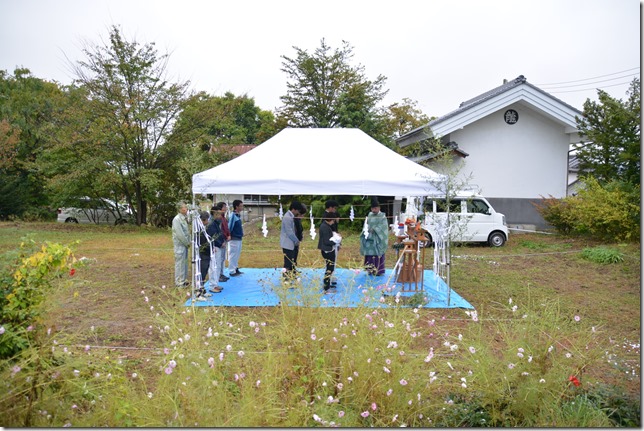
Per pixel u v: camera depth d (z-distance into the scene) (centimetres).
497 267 1175
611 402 394
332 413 335
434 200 952
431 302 800
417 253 863
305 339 383
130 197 2273
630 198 1434
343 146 965
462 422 363
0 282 345
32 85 3284
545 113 1792
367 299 468
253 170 844
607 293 917
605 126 1627
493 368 383
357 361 371
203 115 2123
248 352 377
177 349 348
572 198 1614
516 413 371
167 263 1199
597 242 1527
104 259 1254
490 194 1861
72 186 2022
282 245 842
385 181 812
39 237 1662
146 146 2102
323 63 2444
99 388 340
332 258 824
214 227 870
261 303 770
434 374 380
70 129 1978
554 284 992
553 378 368
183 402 314
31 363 327
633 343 612
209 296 707
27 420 308
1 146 2189
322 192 812
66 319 679
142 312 727
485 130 1852
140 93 2036
